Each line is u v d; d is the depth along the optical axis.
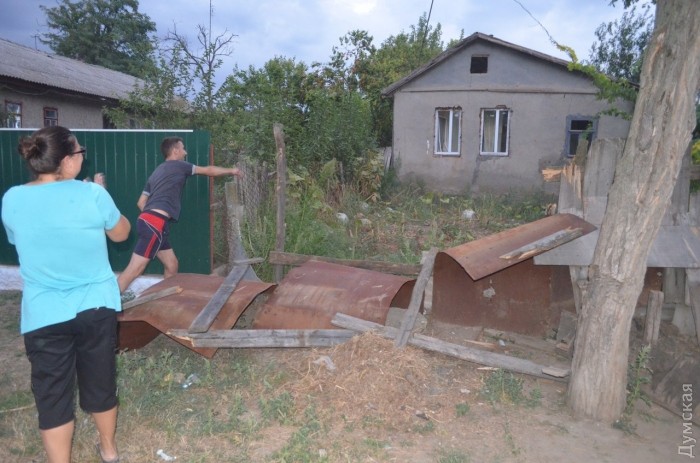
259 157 10.99
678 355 4.80
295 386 4.36
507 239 5.34
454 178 17.25
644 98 3.88
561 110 16.34
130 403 4.13
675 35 3.74
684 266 5.02
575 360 4.26
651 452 3.75
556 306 5.78
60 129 3.02
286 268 7.12
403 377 4.38
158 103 9.78
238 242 7.04
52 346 2.93
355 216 11.74
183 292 5.22
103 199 3.07
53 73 17.55
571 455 3.68
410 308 5.00
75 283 2.96
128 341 5.14
